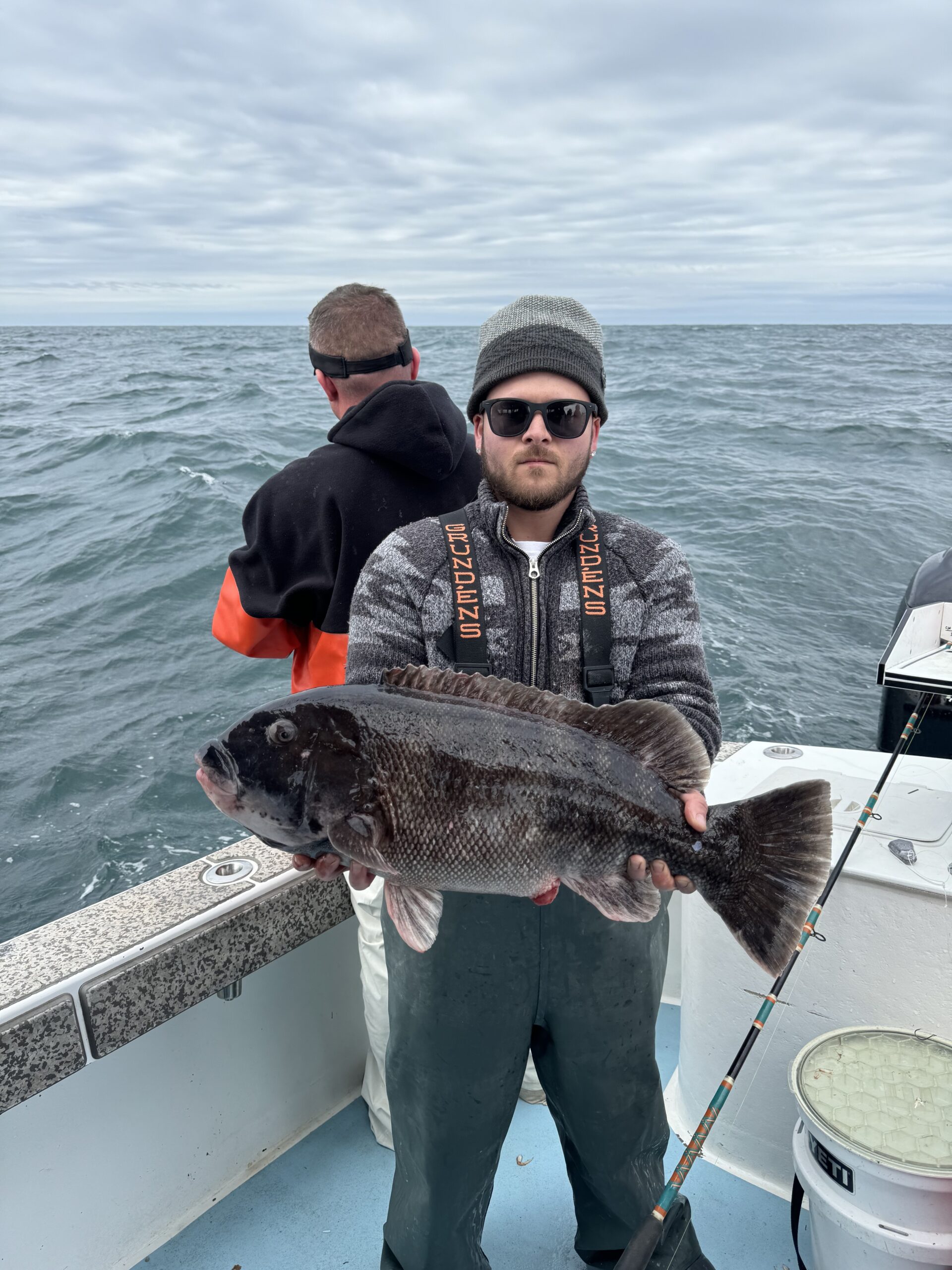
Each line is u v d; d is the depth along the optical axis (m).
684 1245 2.00
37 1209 2.02
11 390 30.44
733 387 31.02
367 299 2.43
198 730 7.30
